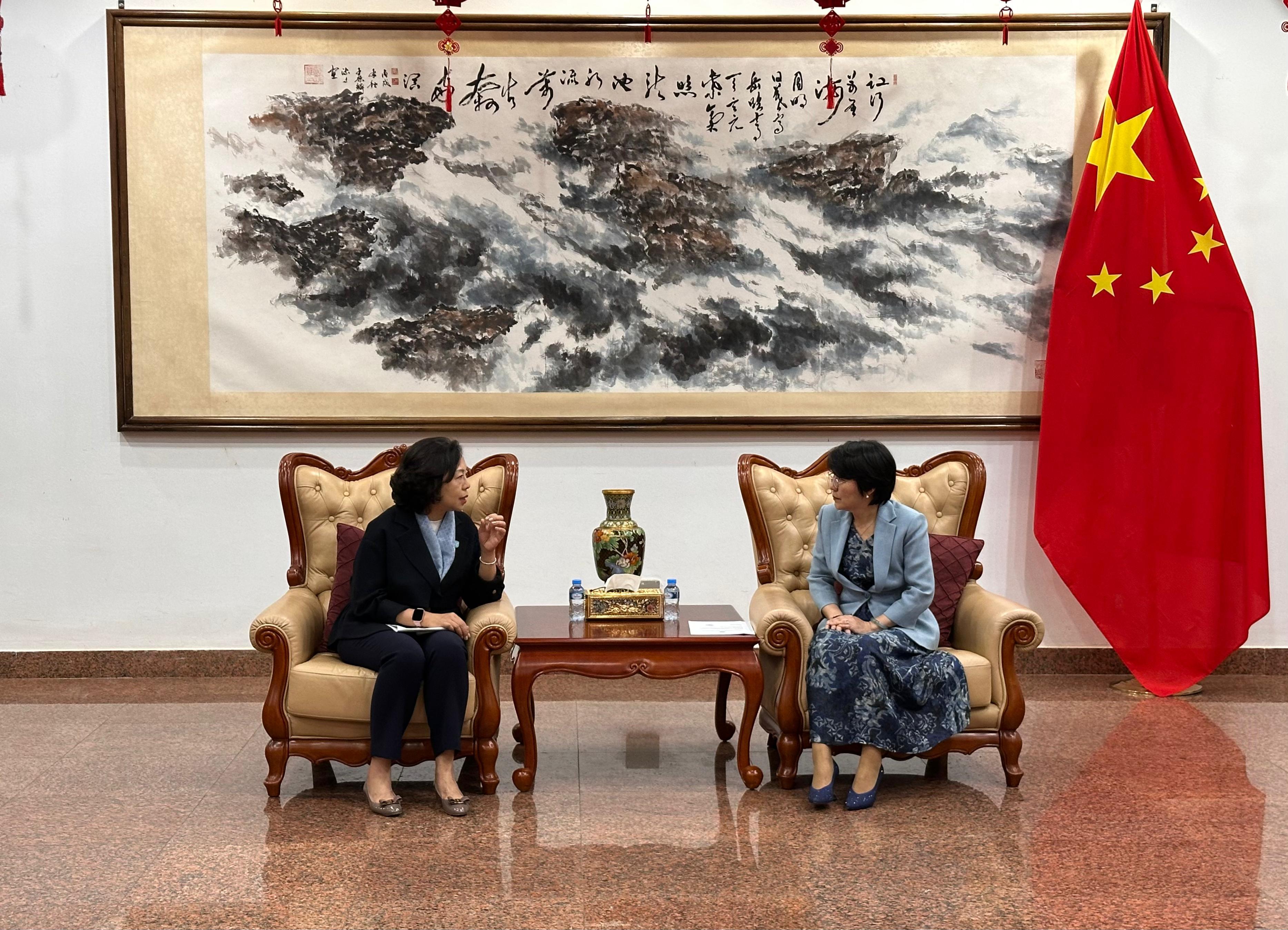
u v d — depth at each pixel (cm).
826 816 333
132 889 277
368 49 494
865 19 497
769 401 512
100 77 493
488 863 295
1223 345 479
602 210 504
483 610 357
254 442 505
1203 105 509
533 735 354
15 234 496
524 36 496
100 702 462
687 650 352
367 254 501
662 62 499
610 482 514
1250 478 479
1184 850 304
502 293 505
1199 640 481
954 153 505
